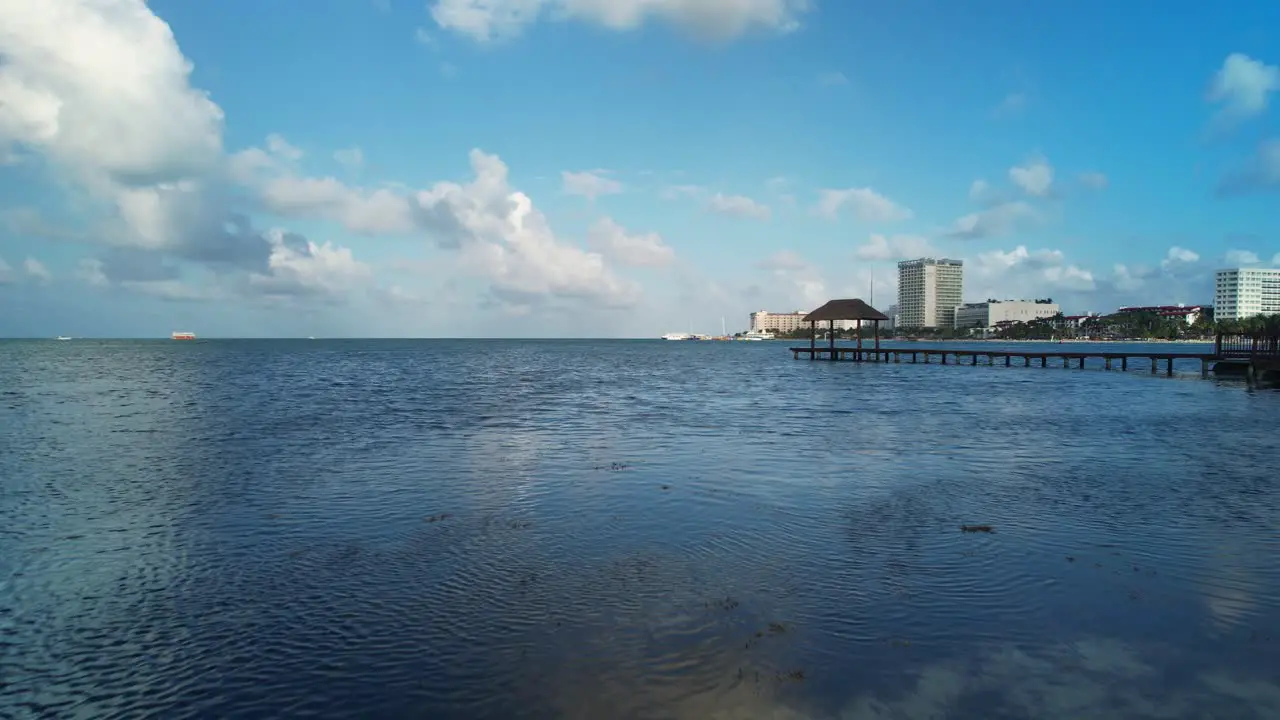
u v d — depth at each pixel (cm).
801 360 8731
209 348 15425
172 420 2180
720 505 1029
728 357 10606
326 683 496
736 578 704
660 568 736
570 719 446
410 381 4381
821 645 550
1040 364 7450
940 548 805
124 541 851
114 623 605
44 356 9469
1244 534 864
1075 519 941
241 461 1426
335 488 1155
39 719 455
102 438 1767
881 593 660
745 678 496
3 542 848
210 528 909
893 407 2730
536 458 1466
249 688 492
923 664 519
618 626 586
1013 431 1939
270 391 3459
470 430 1947
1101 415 2388
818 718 446
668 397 3238
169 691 490
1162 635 569
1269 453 1534
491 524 923
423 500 1067
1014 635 569
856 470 1322
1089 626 586
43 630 591
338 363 7438
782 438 1789
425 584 691
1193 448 1612
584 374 5481
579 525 916
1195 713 455
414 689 486
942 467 1355
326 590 678
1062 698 472
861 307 7938
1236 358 4841
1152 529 888
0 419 2216
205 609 633
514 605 635
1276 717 450
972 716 450
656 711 454
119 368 6084
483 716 452
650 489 1144
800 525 913
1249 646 550
